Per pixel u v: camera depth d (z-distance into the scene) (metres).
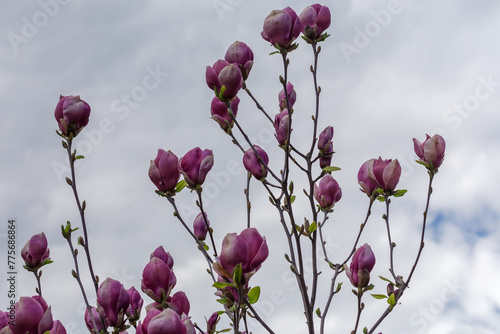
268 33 3.11
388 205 3.54
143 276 2.95
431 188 3.43
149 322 2.04
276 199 3.26
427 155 3.43
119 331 2.97
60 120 3.06
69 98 3.08
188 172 3.22
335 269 3.60
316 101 3.44
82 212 3.05
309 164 3.45
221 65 3.15
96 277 3.08
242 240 2.38
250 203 3.70
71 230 3.07
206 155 3.22
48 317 2.21
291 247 3.27
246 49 3.22
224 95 3.04
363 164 3.67
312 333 3.23
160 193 3.27
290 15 3.14
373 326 3.30
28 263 3.49
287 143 3.14
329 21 3.50
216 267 2.41
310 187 3.45
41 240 3.52
